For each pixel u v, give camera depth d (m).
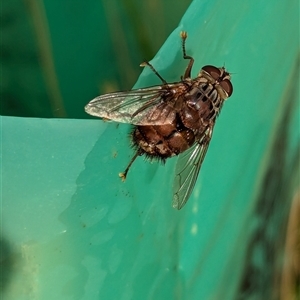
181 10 0.18
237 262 0.13
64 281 0.13
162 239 0.13
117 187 0.13
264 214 0.13
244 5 0.13
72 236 0.13
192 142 0.13
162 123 0.13
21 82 0.18
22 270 0.13
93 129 0.13
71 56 0.18
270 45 0.13
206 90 0.13
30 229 0.13
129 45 0.18
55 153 0.13
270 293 0.13
